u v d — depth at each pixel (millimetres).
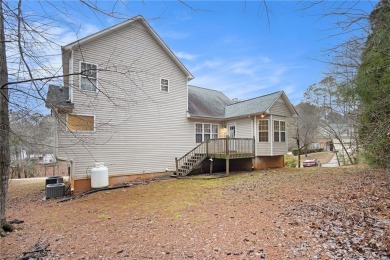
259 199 7203
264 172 13375
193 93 17625
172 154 13664
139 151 12336
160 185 10867
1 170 5344
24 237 5113
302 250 3727
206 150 14258
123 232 5129
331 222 4762
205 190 9289
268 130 14688
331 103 21828
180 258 3762
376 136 4809
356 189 7273
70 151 10164
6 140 4195
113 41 11602
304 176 10969
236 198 7578
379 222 4484
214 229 4941
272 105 14367
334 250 3627
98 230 5355
